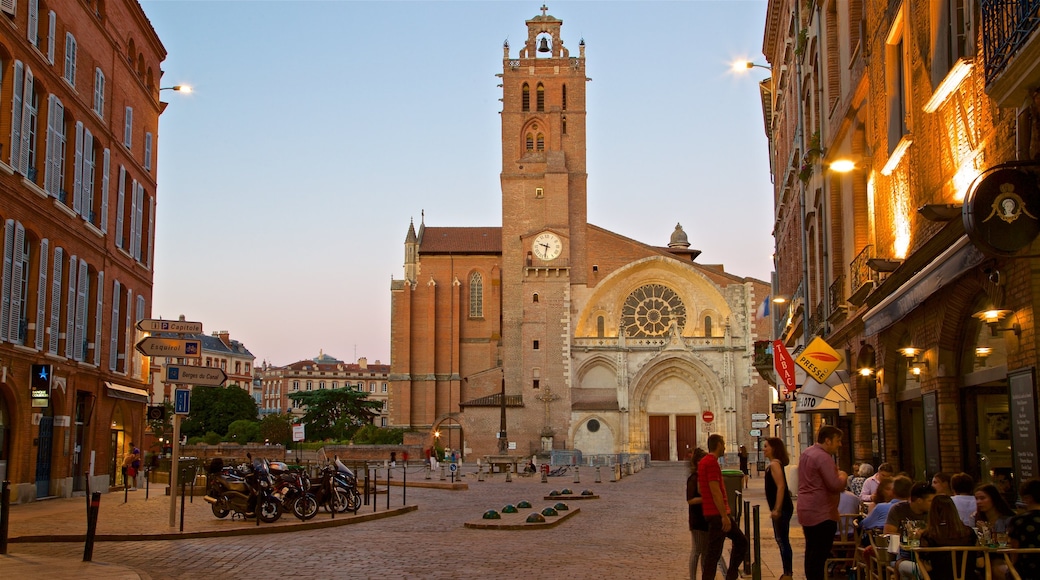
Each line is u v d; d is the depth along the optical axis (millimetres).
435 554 19891
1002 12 12352
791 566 15836
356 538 23203
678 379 95938
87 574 16375
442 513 32188
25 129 31359
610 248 97812
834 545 16484
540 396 94438
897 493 14805
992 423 16484
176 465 24547
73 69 35906
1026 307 13125
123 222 43188
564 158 98875
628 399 94062
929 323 18469
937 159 17453
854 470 27266
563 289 95875
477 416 96250
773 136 55094
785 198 46438
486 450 95625
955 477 14102
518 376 97750
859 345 26500
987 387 16656
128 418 45250
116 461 44594
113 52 41219
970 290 16141
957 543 11461
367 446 98625
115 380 42156
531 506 34625
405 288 110000
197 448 100062
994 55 12531
